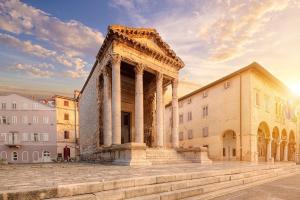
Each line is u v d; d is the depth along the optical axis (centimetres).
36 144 4600
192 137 3809
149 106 3081
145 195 732
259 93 2906
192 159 2039
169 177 876
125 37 2050
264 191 1054
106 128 2120
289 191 1061
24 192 519
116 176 847
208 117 3434
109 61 2109
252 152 2655
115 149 1716
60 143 4756
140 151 1535
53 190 566
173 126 2555
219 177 1091
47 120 4731
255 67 2723
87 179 761
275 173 1709
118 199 661
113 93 1984
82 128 3528
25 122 4612
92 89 2795
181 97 4153
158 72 2420
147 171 1074
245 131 2748
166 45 2466
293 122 3922
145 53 2277
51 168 1368
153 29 2320
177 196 796
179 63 2622
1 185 629
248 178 1301
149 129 3012
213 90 3372
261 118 2889
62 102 4928
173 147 2498
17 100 4644
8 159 4406
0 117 4497
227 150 3180
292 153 3919
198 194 886
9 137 4478
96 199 614
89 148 2839
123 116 3047
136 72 2212
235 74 2931
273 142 3591
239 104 2881
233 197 905
